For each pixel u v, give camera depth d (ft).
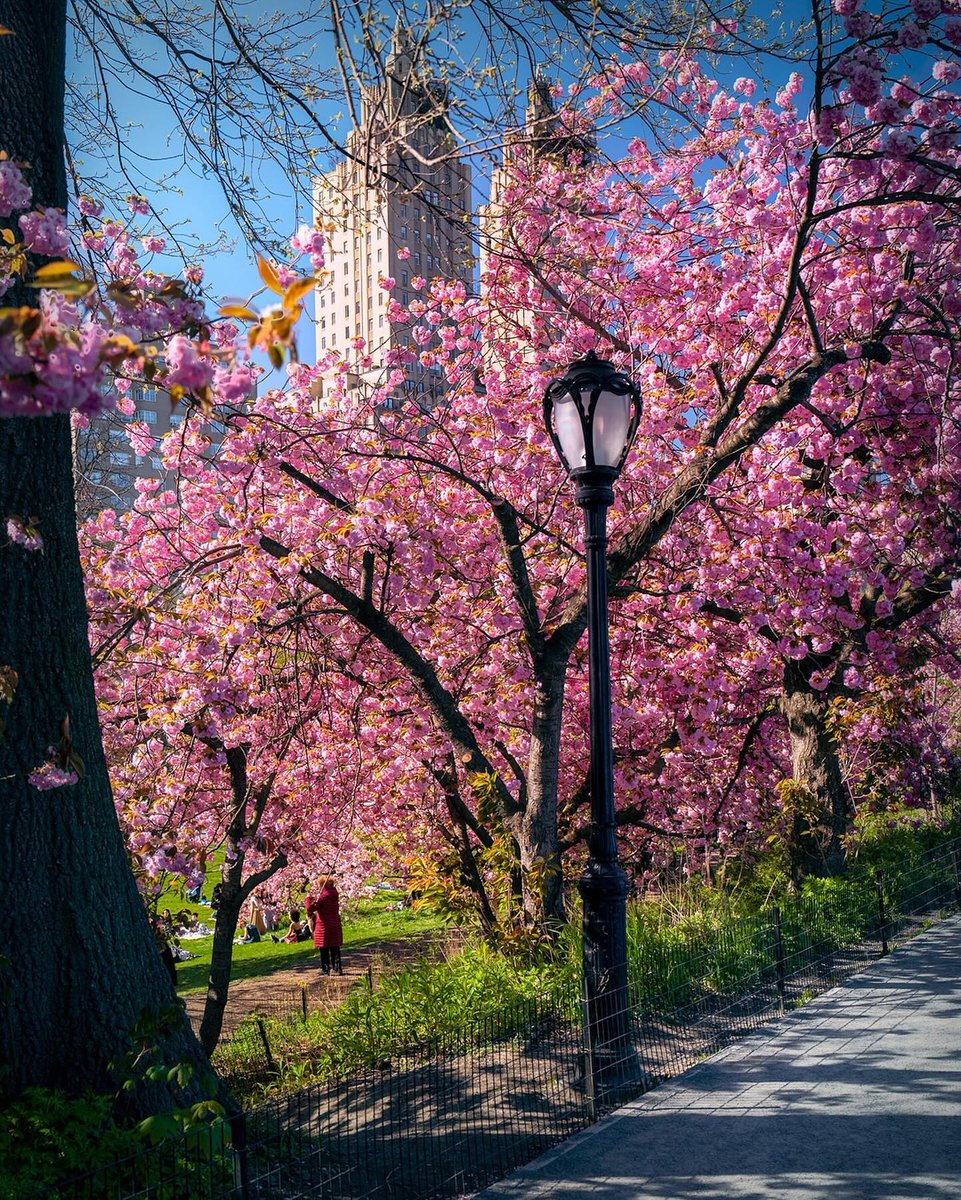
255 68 27.32
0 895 18.75
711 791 52.49
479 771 36.11
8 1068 18.15
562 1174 17.97
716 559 39.42
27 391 7.99
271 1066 31.76
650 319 39.40
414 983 29.04
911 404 40.57
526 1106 21.30
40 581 19.60
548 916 33.01
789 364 40.60
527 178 39.01
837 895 37.60
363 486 38.04
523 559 34.04
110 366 9.11
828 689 45.98
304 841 54.19
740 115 38.58
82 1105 17.29
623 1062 22.65
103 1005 19.12
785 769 56.65
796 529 38.65
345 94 26.61
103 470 38.75
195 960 80.64
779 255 37.81
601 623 25.02
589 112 35.81
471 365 43.91
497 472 41.06
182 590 39.73
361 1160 18.65
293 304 8.61
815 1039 25.63
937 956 34.45
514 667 39.58
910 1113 20.13
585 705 45.16
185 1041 20.02
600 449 25.00
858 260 38.70
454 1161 18.52
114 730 42.65
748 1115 20.53
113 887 19.99
